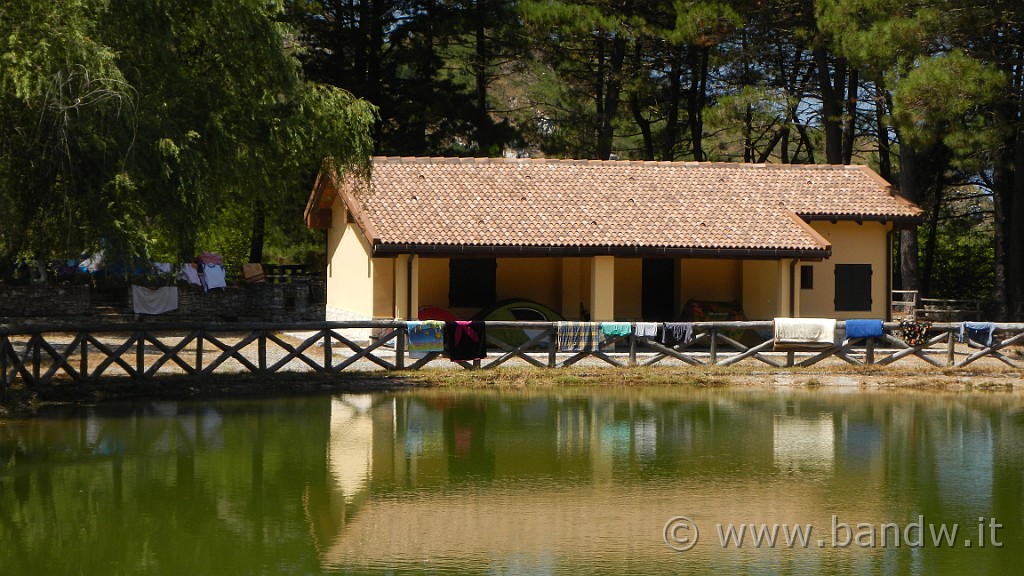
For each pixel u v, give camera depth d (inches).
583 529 452.1
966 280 1734.7
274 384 815.1
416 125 1658.5
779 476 547.2
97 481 519.5
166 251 799.1
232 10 756.0
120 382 786.2
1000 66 1165.1
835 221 1141.1
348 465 562.6
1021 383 869.2
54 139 666.8
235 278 1553.9
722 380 869.8
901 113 1092.5
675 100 1759.4
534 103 1911.9
